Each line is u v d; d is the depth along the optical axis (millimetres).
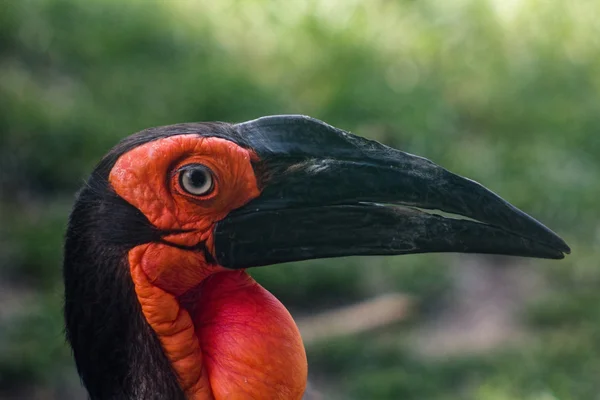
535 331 10922
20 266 11117
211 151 5258
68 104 13664
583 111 14977
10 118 12844
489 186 13242
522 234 5332
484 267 11867
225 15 16625
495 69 15914
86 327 5297
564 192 13047
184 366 5262
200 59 15375
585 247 12328
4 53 14688
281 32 16250
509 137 14500
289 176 5367
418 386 10023
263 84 14828
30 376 9742
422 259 11695
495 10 17109
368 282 11398
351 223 5371
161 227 5230
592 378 10234
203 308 5469
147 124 13578
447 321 11070
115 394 5352
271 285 11141
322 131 5445
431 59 16016
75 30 15484
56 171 12562
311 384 10055
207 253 5336
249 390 5234
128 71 14820
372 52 15828
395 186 5344
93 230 5234
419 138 14055
